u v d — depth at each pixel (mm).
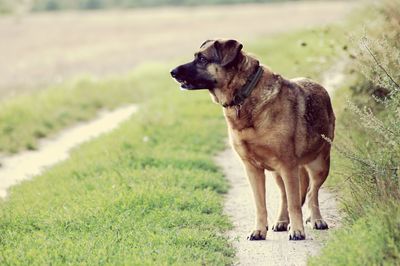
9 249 7965
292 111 8375
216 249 8078
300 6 67125
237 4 79812
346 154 8695
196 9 73188
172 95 21266
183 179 10922
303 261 7754
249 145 8359
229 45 8266
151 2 84250
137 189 10039
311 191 9062
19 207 10039
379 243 6734
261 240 8586
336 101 13258
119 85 25859
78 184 11062
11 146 16172
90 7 84312
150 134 14938
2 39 53156
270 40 34000
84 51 43375
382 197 7613
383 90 11742
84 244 8008
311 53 19375
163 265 7258
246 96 8242
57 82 27562
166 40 46531
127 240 8094
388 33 11758
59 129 18766
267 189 10984
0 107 20203
